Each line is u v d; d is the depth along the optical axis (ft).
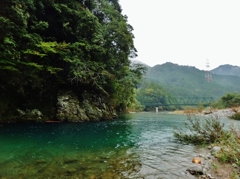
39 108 65.92
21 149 28.58
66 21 70.74
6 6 46.52
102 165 21.97
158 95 436.35
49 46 57.00
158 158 25.03
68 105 69.00
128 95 125.08
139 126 63.00
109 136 42.34
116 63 93.71
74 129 51.11
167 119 95.45
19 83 57.52
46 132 44.62
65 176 18.28
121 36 91.71
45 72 65.46
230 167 20.68
